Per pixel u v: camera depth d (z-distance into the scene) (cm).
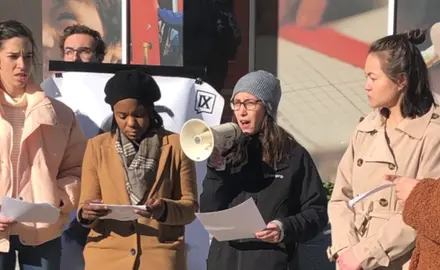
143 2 824
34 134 418
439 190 289
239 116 382
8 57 408
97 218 375
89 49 572
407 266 336
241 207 346
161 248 384
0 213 395
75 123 443
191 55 834
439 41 779
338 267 348
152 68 495
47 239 420
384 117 354
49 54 838
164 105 492
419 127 338
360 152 354
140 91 380
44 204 383
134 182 383
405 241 328
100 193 391
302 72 843
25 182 416
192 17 830
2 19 854
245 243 379
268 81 380
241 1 845
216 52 841
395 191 323
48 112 416
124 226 384
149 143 389
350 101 830
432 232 286
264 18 850
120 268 380
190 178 392
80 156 439
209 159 385
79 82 489
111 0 827
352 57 823
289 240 370
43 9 840
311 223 373
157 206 368
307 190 380
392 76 338
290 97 849
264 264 375
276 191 378
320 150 843
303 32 840
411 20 795
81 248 473
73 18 837
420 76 341
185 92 497
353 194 355
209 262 390
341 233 350
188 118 497
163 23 827
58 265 431
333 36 828
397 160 338
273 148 379
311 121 845
